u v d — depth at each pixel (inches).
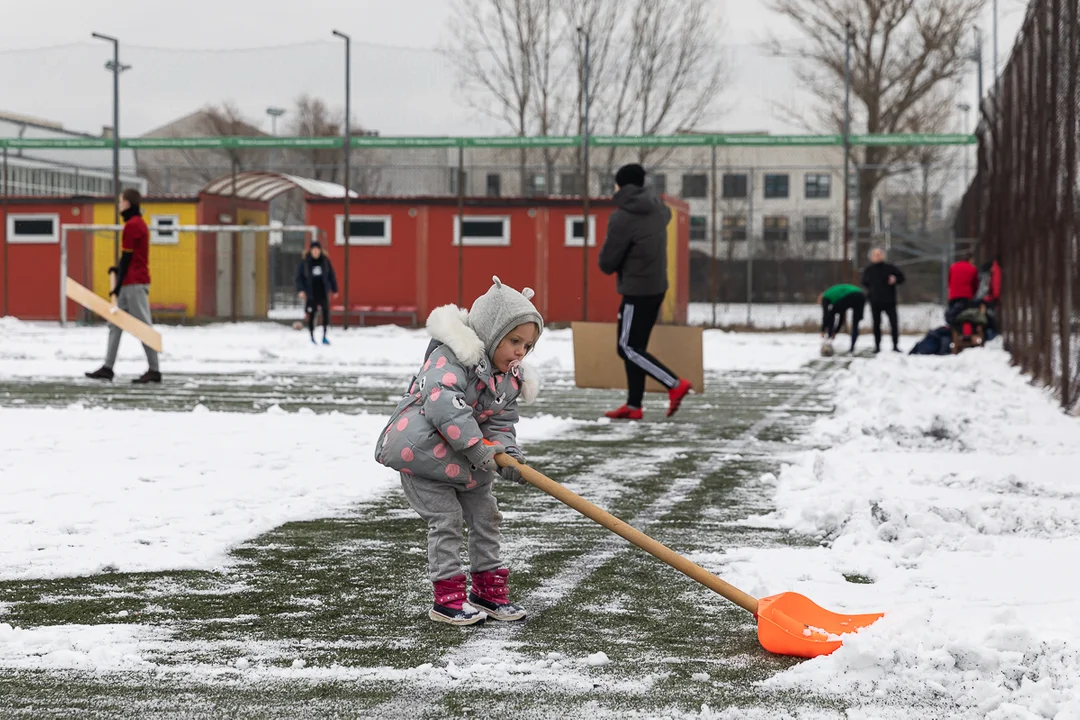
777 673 146.9
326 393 551.5
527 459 346.9
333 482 297.3
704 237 1971.0
